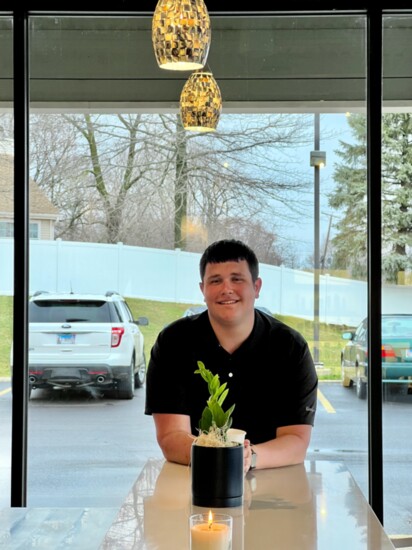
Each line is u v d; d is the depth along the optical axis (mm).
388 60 3717
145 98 3775
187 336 2580
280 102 3746
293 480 2268
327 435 3684
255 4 3537
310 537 1714
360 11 3586
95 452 3760
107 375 3785
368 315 3658
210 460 1955
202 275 2580
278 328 2584
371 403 3607
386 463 3738
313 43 3703
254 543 1668
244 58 3723
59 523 2465
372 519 1858
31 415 3746
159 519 1850
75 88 3750
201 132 3783
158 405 2578
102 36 3740
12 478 3623
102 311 3771
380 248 3627
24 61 3594
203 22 2258
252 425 2543
